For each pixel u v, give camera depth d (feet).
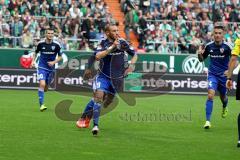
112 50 79.56
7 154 67.05
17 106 118.73
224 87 94.79
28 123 92.99
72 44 172.14
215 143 78.13
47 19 174.40
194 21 182.80
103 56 79.25
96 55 79.87
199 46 173.37
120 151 70.44
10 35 172.04
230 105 135.64
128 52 83.46
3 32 171.12
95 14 180.55
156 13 186.29
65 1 183.11
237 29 181.88
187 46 175.52
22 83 160.66
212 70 93.86
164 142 77.87
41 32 171.63
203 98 150.00
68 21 175.22
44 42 112.78
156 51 176.65
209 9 192.65
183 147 74.38
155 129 89.92
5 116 101.45
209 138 82.43
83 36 172.96
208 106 92.02
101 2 187.62
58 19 176.45
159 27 180.55
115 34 81.25
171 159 66.59
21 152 68.39
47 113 107.45
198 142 78.64
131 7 184.96
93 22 175.32
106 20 176.76
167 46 174.70
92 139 78.38
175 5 191.83
